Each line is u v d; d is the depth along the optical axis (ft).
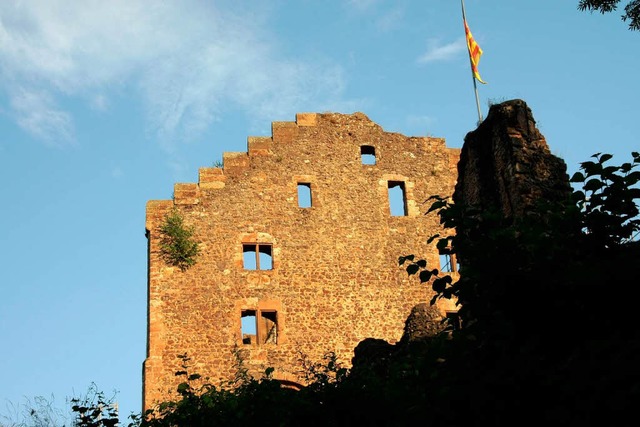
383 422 48.65
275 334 105.60
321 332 99.81
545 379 34.45
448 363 37.37
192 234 101.81
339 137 110.01
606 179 38.47
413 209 108.27
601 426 32.09
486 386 35.37
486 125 63.87
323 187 107.04
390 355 67.21
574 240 37.83
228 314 98.78
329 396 51.47
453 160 112.37
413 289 103.86
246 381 61.52
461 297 37.27
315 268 102.78
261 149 107.14
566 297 35.55
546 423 33.91
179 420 56.80
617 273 34.91
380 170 109.50
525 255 37.09
